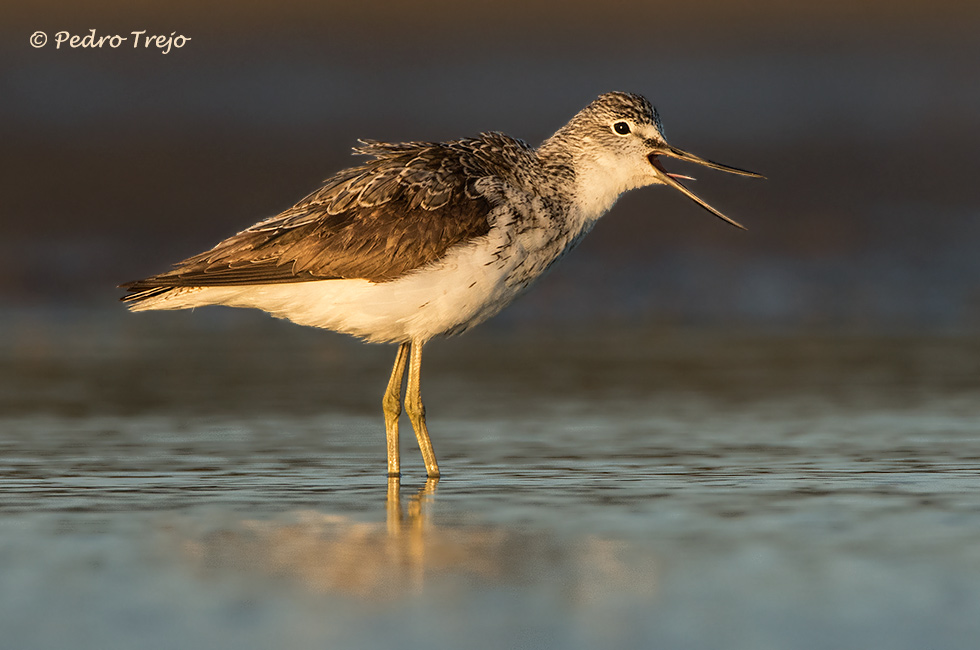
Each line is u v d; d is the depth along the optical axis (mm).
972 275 24938
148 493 11914
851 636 8047
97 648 7820
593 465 13078
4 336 20875
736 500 11500
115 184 28641
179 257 26062
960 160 30969
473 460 13484
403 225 13102
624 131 14141
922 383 17469
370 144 13836
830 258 25703
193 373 18297
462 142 13797
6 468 12891
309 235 13164
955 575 9227
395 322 13320
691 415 15633
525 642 7926
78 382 17562
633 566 9484
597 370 18500
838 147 31688
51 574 9305
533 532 10469
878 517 10836
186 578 9211
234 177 29438
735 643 7922
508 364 19000
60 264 25219
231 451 13828
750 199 28531
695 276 24562
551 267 13875
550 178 13859
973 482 12141
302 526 10695
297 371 18594
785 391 17016
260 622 8281
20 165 29203
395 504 11523
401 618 8352
